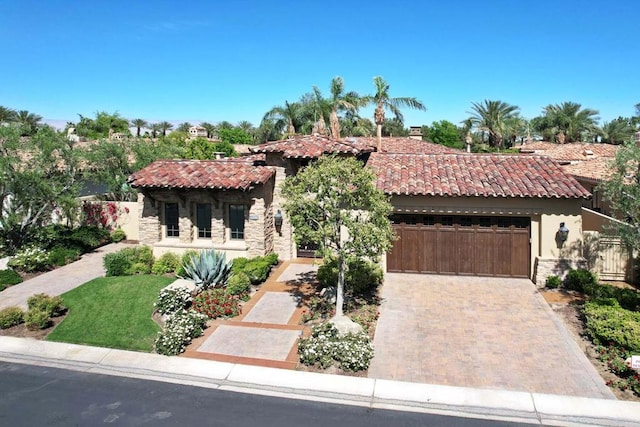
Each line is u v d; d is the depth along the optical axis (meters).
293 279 18.66
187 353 12.61
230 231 20.48
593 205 25.81
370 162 21.72
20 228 21.86
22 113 67.12
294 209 13.76
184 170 20.55
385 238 13.59
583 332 13.63
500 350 12.56
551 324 14.19
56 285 18.45
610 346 12.29
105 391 10.62
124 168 27.73
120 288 17.31
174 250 20.45
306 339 12.69
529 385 10.82
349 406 9.95
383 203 13.80
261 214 19.75
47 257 20.61
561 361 11.93
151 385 10.89
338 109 40.44
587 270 17.30
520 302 15.99
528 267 18.41
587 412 9.58
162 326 14.34
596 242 17.61
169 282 17.92
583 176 25.20
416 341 13.13
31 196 21.23
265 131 46.34
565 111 60.09
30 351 12.66
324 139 21.56
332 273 17.09
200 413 9.67
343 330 12.98
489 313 15.07
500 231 18.47
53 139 22.23
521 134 69.12
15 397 10.37
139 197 20.78
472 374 11.32
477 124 59.59
